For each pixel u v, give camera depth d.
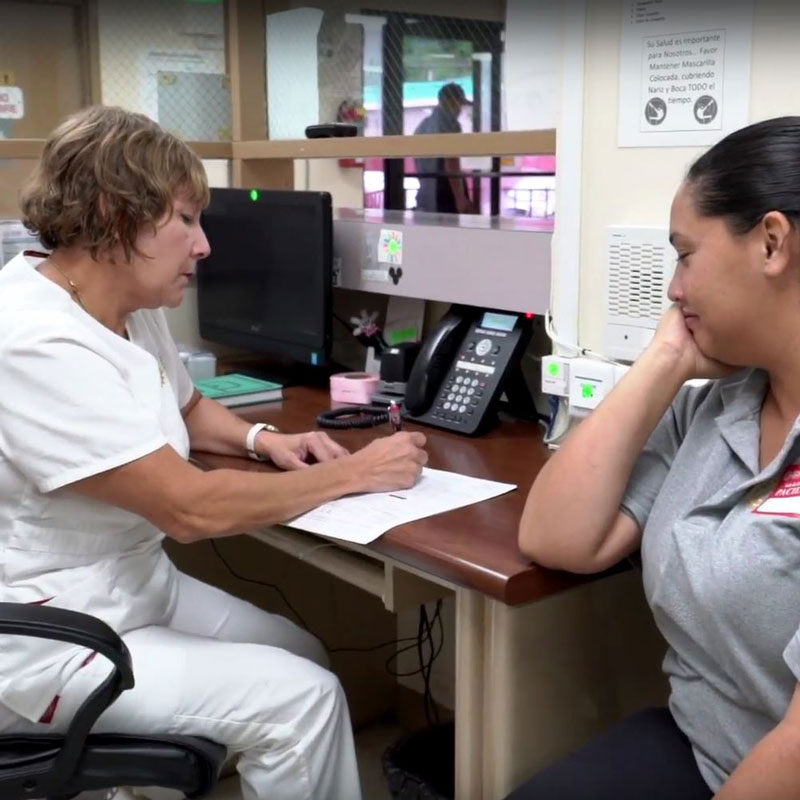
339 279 2.19
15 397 1.28
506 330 1.82
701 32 1.40
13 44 2.38
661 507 1.14
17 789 1.25
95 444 1.28
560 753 1.38
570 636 1.35
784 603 0.99
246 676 1.36
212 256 2.34
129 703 1.31
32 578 1.35
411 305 2.17
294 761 1.37
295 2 2.44
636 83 1.49
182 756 1.31
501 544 1.25
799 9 1.29
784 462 1.02
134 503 1.32
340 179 2.62
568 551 1.16
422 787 1.82
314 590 2.31
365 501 1.42
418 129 2.61
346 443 1.75
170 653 1.36
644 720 1.25
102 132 1.34
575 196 1.61
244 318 2.28
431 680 2.37
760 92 1.35
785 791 0.90
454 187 2.63
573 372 1.61
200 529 1.34
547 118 1.77
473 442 1.74
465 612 1.28
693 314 1.11
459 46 2.48
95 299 1.41
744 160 1.02
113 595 1.39
